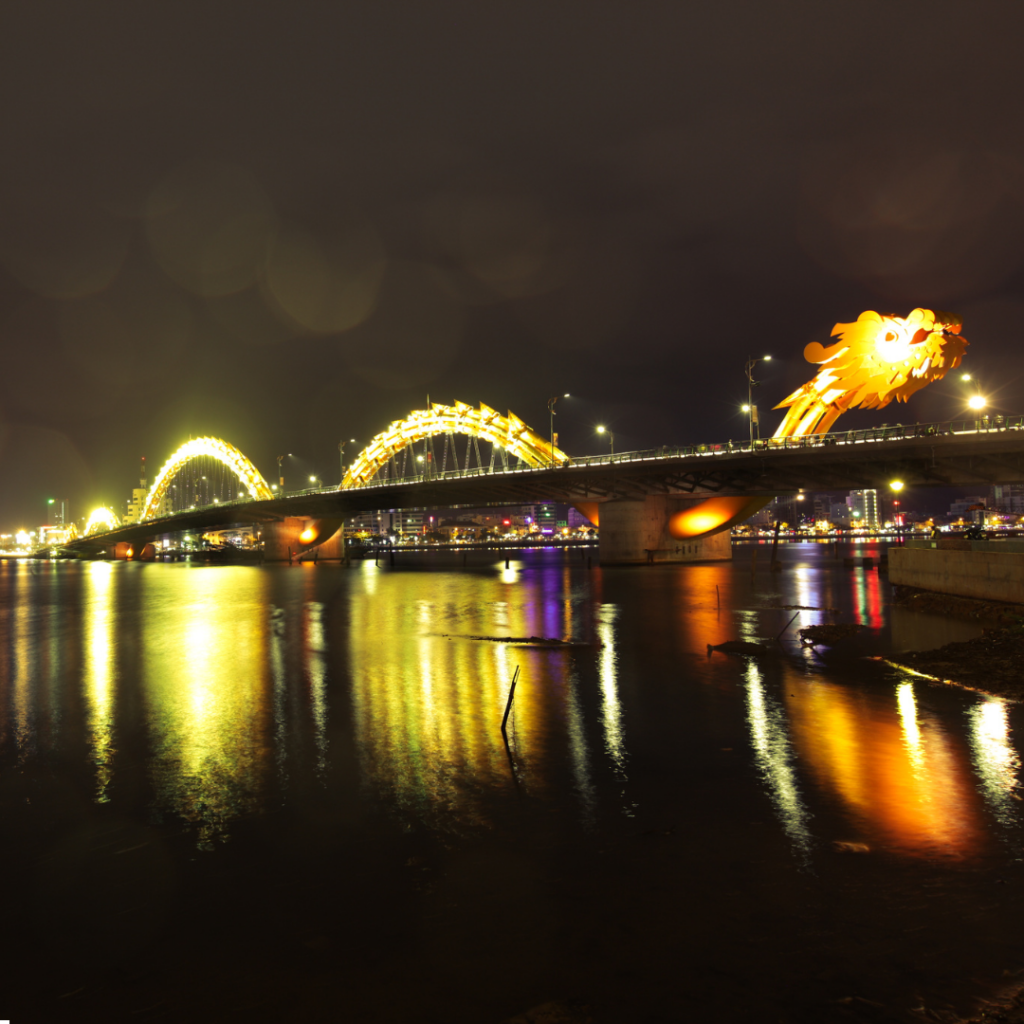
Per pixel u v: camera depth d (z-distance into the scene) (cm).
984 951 671
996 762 1240
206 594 7069
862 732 1451
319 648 2992
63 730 1652
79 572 14838
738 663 2359
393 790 1162
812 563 10119
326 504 14062
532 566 12431
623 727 1534
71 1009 634
